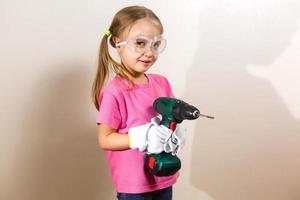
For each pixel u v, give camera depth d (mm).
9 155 1211
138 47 1000
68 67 1232
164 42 1032
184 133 1033
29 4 1141
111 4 1259
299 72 1539
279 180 1637
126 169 1055
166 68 1398
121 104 1030
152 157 971
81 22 1224
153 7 1327
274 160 1612
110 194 1412
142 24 992
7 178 1224
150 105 1070
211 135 1525
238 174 1595
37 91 1203
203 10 1393
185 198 1563
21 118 1202
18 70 1164
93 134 1330
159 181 1088
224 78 1479
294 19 1479
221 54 1453
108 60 1100
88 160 1341
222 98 1498
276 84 1535
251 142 1574
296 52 1516
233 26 1438
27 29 1151
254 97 1529
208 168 1558
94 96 1132
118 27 1029
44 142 1252
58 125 1260
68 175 1316
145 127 944
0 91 1155
